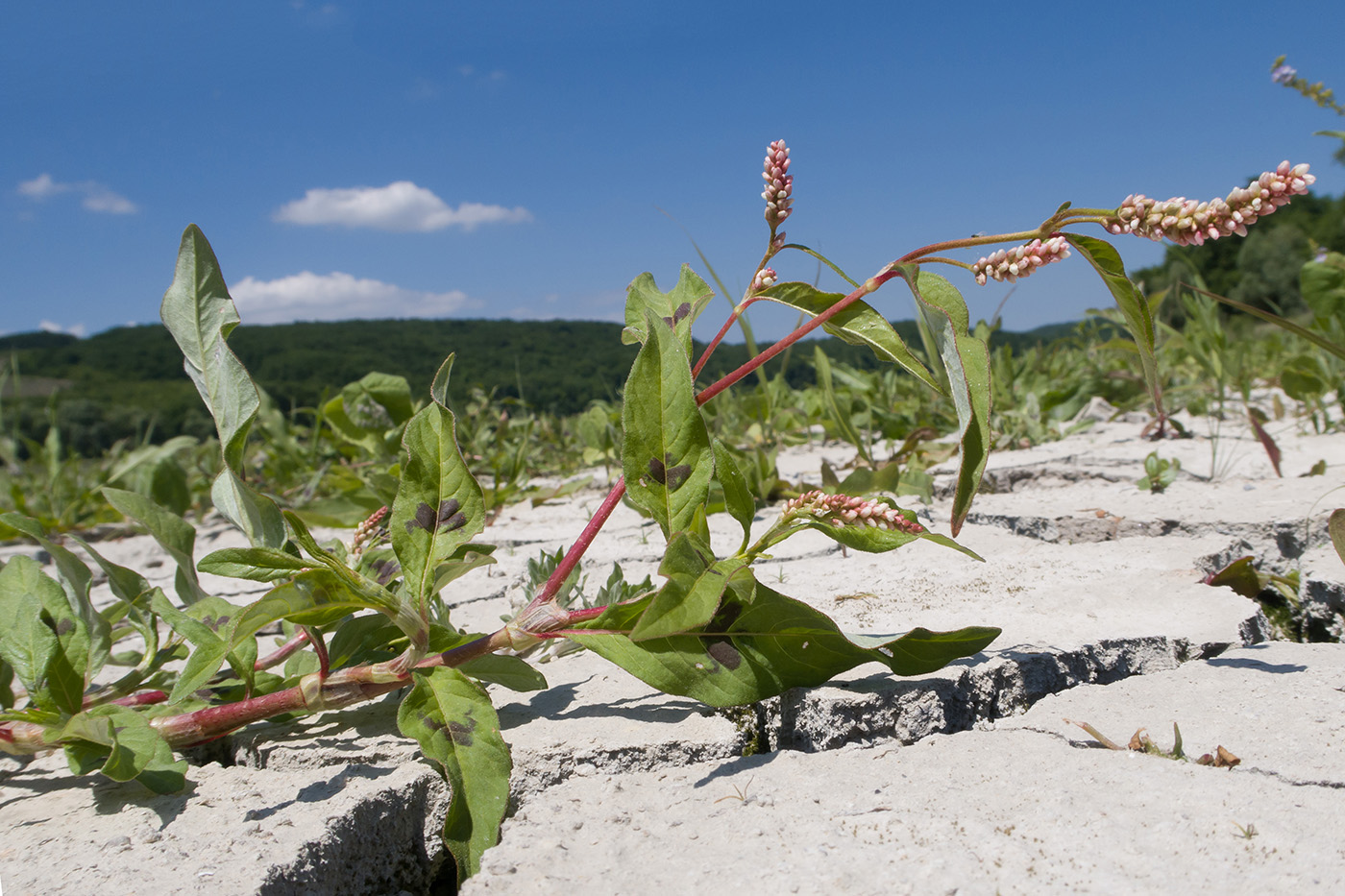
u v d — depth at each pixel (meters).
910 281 0.26
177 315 0.28
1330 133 0.55
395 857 0.24
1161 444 0.74
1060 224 0.24
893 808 0.22
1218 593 0.34
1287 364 0.77
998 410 0.84
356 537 0.30
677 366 0.25
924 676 0.27
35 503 0.91
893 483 0.36
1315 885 0.18
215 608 0.28
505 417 0.97
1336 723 0.24
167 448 0.90
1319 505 0.45
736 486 0.25
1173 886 0.19
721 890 0.20
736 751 0.26
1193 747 0.24
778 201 0.28
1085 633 0.31
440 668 0.24
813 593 0.38
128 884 0.20
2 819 0.24
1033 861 0.20
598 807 0.23
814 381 1.20
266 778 0.25
